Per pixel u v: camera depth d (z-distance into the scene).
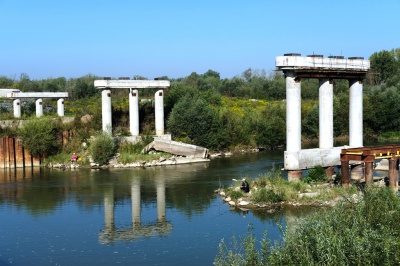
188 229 33.66
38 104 80.56
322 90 43.09
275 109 92.06
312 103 106.06
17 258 28.48
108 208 40.75
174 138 74.50
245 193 41.88
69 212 39.56
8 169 64.62
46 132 66.94
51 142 67.31
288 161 41.34
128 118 76.50
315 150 42.25
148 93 106.25
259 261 20.08
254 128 85.06
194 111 75.81
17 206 41.91
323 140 43.41
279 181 41.66
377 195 23.89
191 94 90.94
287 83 40.81
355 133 44.84
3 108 88.88
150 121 77.06
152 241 31.19
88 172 60.56
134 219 37.00
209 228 33.66
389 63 136.00
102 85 66.06
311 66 40.38
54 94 80.94
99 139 64.81
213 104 98.69
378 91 103.50
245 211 37.81
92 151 64.62
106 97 66.38
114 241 31.45
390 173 38.75
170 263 26.94
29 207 41.47
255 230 32.31
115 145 67.50
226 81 140.38
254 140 83.69
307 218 22.81
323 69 41.19
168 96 84.31
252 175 54.94
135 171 60.69
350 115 45.12
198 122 75.75
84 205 42.00
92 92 119.38
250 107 103.19
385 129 98.25
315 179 42.06
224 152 78.75
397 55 155.12
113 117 76.00
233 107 100.19
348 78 44.06
